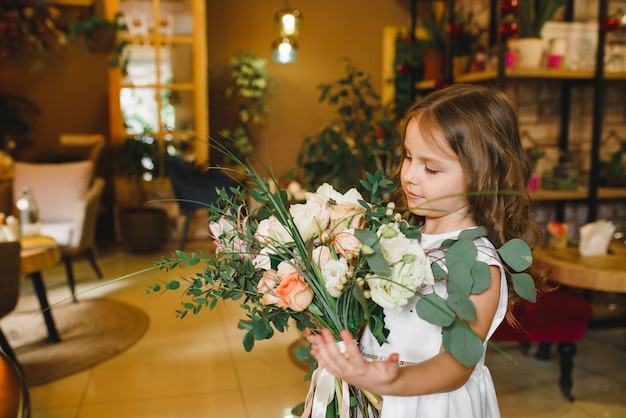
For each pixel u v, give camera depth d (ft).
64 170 15.92
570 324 8.57
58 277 16.19
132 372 9.87
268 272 3.18
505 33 10.23
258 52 22.48
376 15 23.15
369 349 3.53
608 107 12.71
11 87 20.79
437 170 3.42
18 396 3.17
